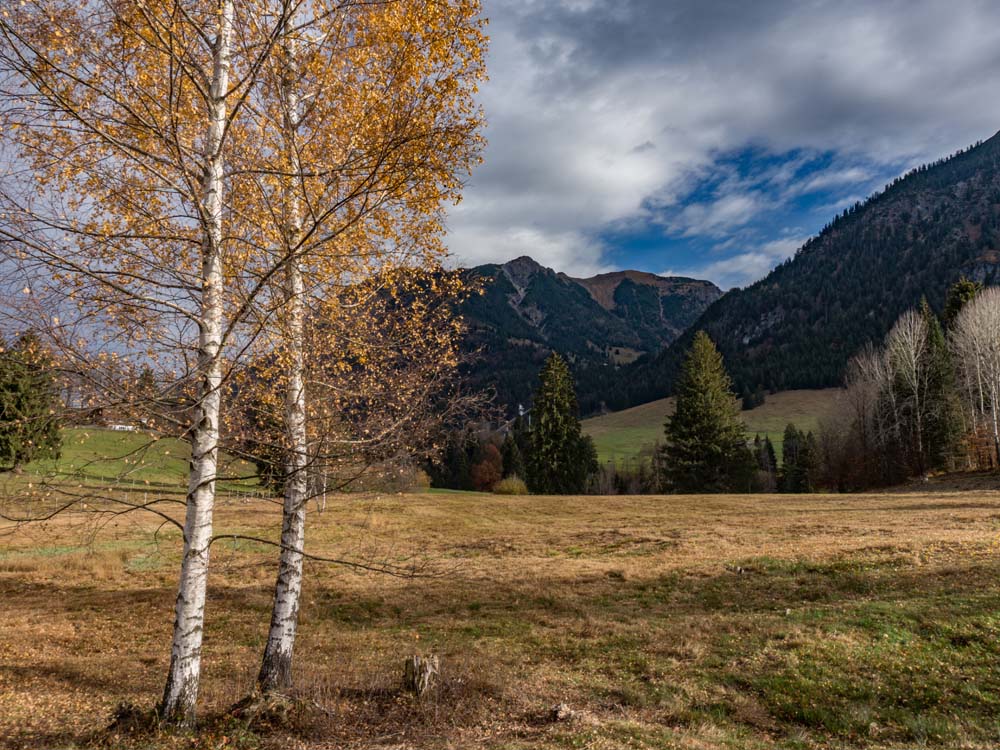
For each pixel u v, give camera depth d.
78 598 18.02
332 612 16.56
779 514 33.03
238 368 6.45
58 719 7.64
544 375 66.94
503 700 9.10
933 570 14.98
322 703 8.20
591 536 28.48
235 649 12.89
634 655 11.76
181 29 6.25
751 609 14.44
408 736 7.43
